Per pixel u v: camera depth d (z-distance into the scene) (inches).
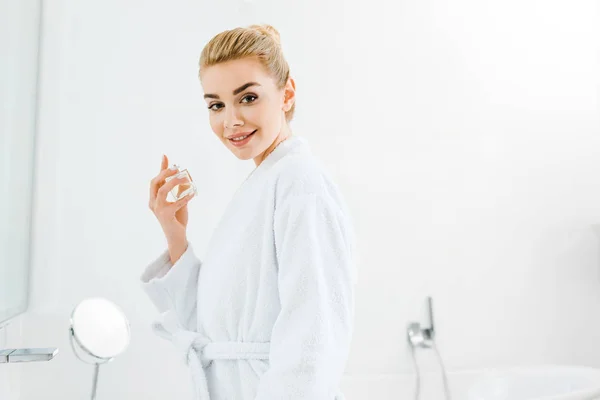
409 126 77.2
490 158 79.4
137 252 64.8
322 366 26.6
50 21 64.2
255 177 34.1
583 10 82.2
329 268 28.6
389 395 72.2
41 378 61.6
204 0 69.1
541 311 78.9
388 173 76.2
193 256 38.3
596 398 64.1
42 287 62.3
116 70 65.8
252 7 72.6
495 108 80.0
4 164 49.8
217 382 32.2
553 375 74.9
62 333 62.3
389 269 75.5
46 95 63.7
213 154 67.8
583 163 81.6
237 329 31.8
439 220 77.2
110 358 45.1
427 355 75.2
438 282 76.7
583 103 81.7
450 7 80.0
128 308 64.2
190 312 38.1
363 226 75.1
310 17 75.2
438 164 77.7
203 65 33.2
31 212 62.4
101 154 64.7
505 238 78.9
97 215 64.2
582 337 79.6
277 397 26.3
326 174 32.1
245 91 32.4
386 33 77.6
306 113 74.3
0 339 53.4
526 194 80.0
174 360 65.0
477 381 74.5
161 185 39.6
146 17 67.2
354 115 75.6
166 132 66.6
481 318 77.3
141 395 64.0
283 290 28.1
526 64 81.3
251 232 31.8
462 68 79.5
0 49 47.6
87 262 63.6
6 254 51.4
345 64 75.9
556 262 80.0
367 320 74.7
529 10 81.9
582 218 81.0
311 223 28.7
